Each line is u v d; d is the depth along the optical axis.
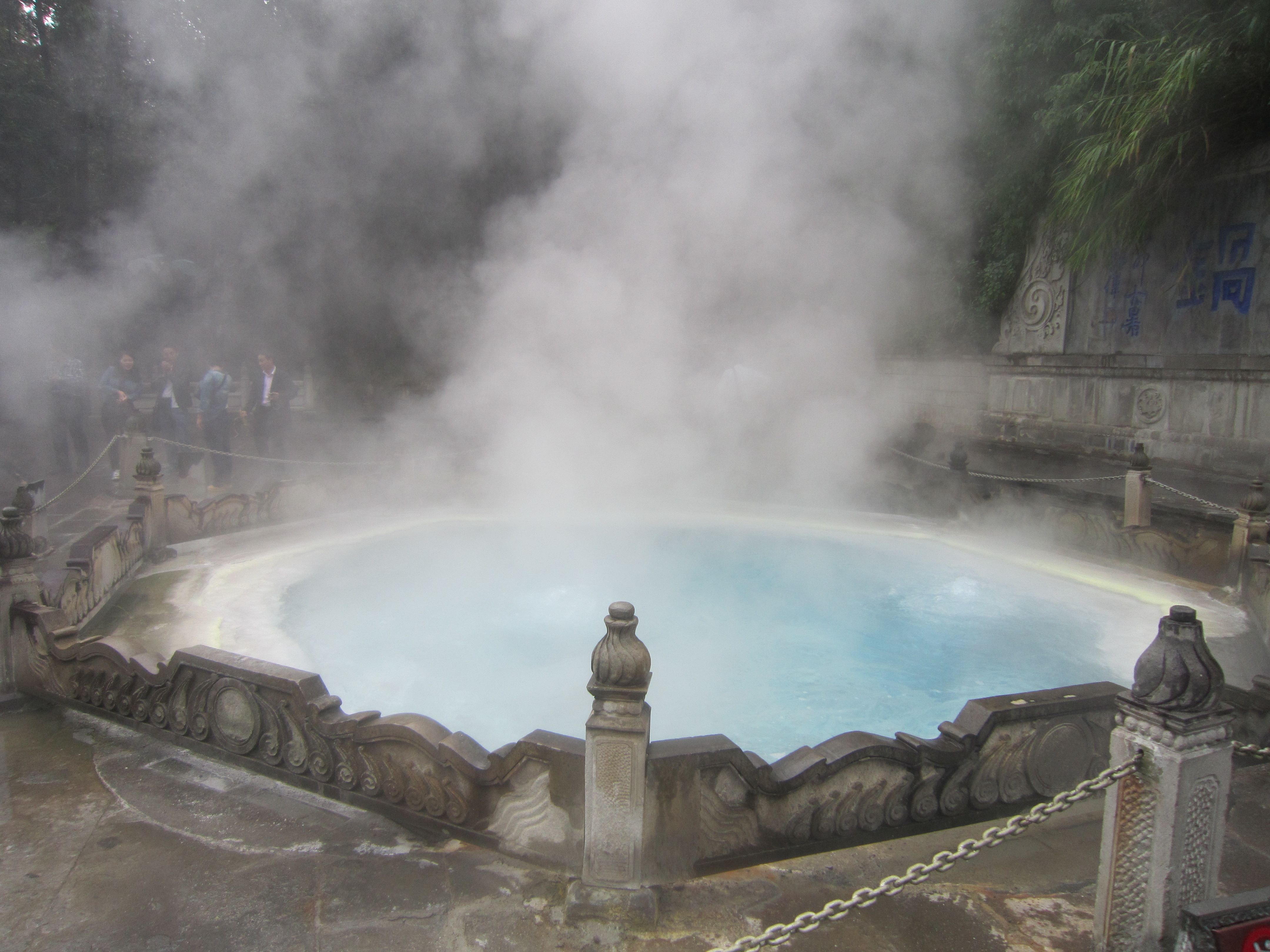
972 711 2.33
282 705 2.58
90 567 4.30
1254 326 7.15
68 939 1.91
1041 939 1.92
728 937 1.90
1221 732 1.56
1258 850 2.23
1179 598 4.89
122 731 3.00
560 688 4.21
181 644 4.16
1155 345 8.15
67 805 2.49
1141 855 1.59
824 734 3.77
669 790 2.00
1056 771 2.42
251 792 2.58
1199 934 1.32
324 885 2.10
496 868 2.16
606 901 1.93
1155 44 7.16
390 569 6.06
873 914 1.99
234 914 2.00
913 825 2.28
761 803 2.12
